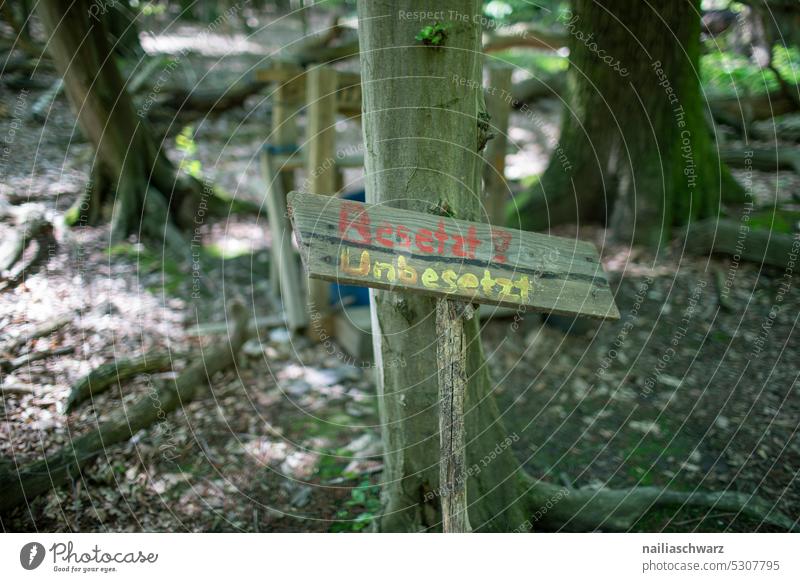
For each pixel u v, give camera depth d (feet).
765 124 25.84
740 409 11.89
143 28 32.68
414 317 7.73
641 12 15.89
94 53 16.37
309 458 10.93
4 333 12.57
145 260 16.61
